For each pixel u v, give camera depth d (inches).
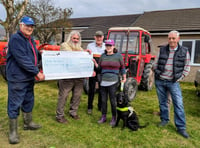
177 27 427.8
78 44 140.3
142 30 233.5
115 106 138.6
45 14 613.6
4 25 319.6
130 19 745.0
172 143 118.6
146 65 264.2
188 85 352.5
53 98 205.8
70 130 128.1
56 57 126.0
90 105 161.8
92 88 158.1
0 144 106.3
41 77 114.5
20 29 106.0
